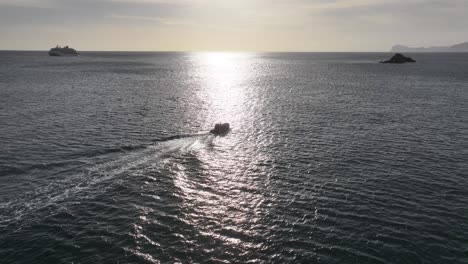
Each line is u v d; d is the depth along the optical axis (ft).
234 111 224.12
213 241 79.77
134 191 103.71
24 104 231.09
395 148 146.30
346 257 74.43
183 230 83.97
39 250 75.46
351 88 342.85
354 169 123.03
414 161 130.93
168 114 210.59
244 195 102.68
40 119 188.55
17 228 83.05
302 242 79.46
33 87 316.19
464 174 118.73
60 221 86.43
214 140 156.87
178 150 141.59
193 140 155.94
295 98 279.08
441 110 226.17
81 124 179.52
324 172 120.16
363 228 85.05
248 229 84.64
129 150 139.95
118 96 276.41
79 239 79.46
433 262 73.46
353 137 162.40
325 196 102.01
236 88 346.54
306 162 129.80
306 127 181.06
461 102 256.93
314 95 295.28
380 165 126.82
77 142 148.66
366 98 277.03
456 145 150.61
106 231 82.69
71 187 105.19
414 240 80.53
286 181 112.68
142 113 211.20
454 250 77.20
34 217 87.86
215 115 210.79
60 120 187.42
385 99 271.69
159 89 328.08
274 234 82.53
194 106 240.12
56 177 112.06
